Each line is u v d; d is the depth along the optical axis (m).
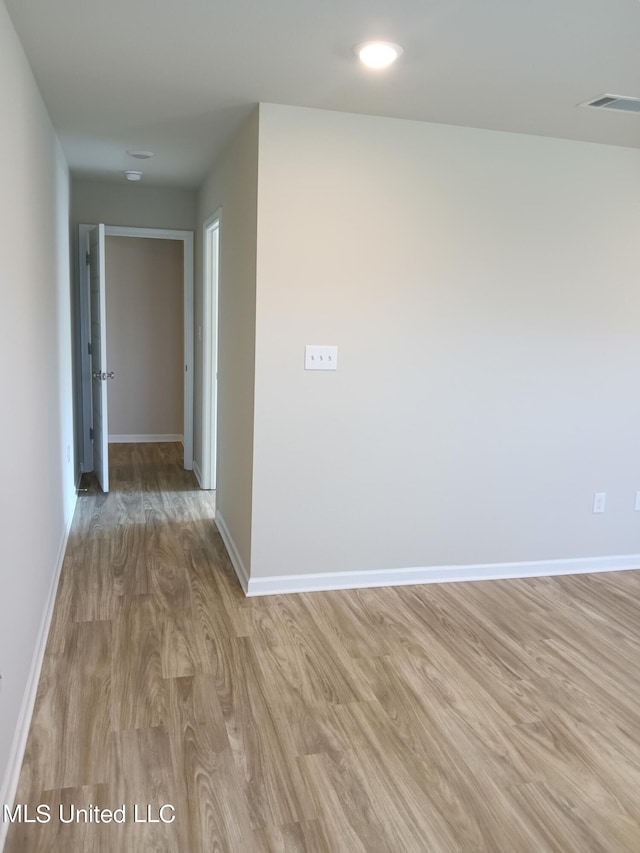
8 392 1.96
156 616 2.99
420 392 3.30
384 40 2.19
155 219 5.28
